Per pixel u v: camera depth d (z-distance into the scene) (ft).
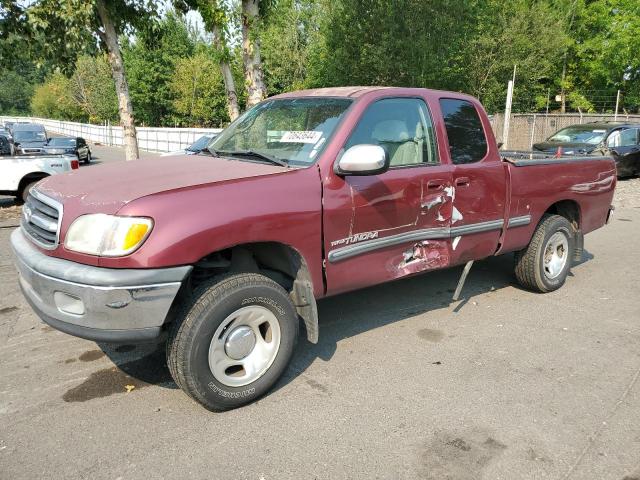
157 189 9.68
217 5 35.60
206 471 8.70
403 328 14.70
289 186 10.68
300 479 8.52
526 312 16.03
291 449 9.28
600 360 12.83
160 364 12.52
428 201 13.12
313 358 12.82
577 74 106.32
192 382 9.79
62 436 9.63
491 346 13.58
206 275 11.20
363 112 12.10
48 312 9.71
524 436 9.68
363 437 9.64
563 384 11.62
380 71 67.92
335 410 10.53
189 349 9.62
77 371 12.14
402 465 8.86
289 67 112.57
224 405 10.30
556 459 9.04
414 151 13.20
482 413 10.44
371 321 15.19
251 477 8.56
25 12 36.65
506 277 19.49
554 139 50.57
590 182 18.25
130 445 9.37
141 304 9.12
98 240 9.11
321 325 14.88
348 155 10.93
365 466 8.84
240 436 9.67
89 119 199.52
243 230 9.95
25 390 11.26
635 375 12.07
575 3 97.86
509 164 15.26
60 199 10.05
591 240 26.27
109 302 9.02
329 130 11.84
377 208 12.07
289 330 10.96
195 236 9.36
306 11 107.34
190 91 146.82
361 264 12.10
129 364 12.50
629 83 102.53
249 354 10.55
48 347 13.38
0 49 40.01
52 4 35.63
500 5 77.05
